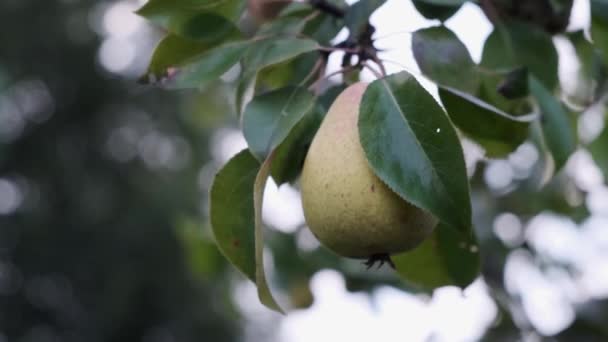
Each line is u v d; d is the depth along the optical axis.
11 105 25.36
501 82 3.12
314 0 3.13
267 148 2.62
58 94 26.17
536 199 5.56
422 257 3.31
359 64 2.81
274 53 2.86
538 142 4.32
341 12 3.13
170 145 25.06
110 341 25.20
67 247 25.69
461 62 2.88
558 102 3.44
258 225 2.50
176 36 2.95
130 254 25.02
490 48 3.47
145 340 25.06
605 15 3.60
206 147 24.11
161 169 25.66
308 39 2.88
